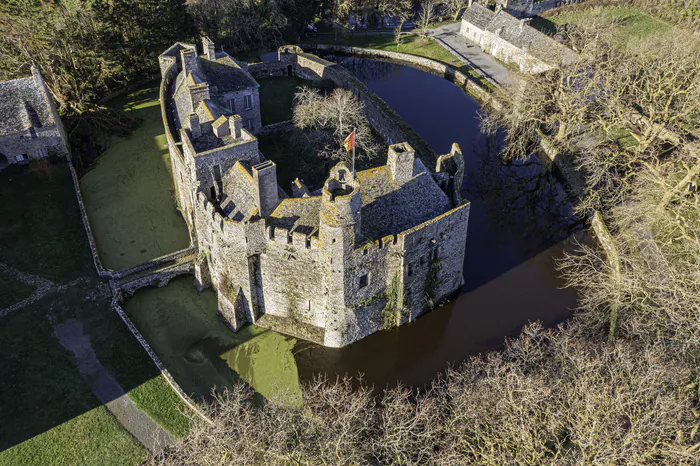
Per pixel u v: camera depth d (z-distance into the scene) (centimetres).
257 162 5912
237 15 11169
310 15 11869
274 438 3825
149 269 5928
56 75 8788
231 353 5331
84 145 8394
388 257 4972
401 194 5181
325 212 4491
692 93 7125
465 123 9200
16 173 7481
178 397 4841
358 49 11912
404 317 5512
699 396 4078
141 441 4512
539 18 12812
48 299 5684
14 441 4497
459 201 5434
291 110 9419
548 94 8600
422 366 5303
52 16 9238
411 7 13125
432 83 10656
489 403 4006
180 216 7050
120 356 5156
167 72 7756
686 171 6781
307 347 5388
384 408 4862
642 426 3419
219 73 8019
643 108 7644
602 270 6312
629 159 7419
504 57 11144
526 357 4569
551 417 3638
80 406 4750
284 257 5000
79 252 6272
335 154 7375
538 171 8288
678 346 4444
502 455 3538
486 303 5962
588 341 4888
